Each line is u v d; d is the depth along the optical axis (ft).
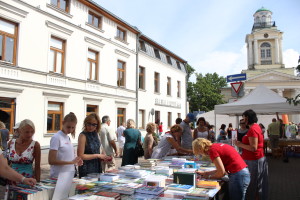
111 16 53.42
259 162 14.29
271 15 160.86
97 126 13.33
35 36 37.50
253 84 133.80
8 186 8.05
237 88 24.72
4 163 7.82
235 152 11.99
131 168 13.66
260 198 14.34
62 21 42.14
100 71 51.03
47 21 39.17
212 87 148.15
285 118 57.72
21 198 7.61
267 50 151.64
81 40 46.32
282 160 37.06
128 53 60.29
